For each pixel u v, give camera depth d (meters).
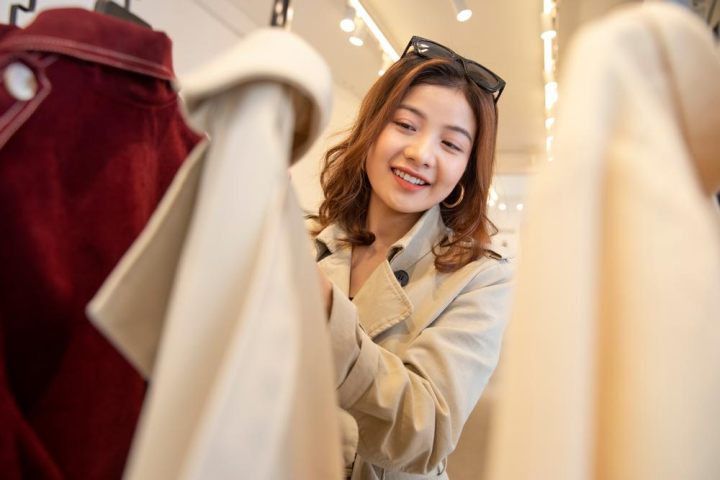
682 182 0.22
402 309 0.77
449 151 0.86
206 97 0.27
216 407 0.19
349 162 0.96
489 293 0.80
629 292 0.21
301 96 0.29
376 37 2.40
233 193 0.24
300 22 2.53
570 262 0.21
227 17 2.16
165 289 0.28
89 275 0.35
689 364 0.20
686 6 0.31
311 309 0.29
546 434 0.20
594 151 0.22
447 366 0.67
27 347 0.33
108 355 0.35
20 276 0.32
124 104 0.38
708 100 0.26
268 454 0.20
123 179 0.38
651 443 0.20
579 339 0.20
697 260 0.21
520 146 4.40
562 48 1.99
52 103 0.34
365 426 0.61
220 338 0.23
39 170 0.33
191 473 0.18
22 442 0.30
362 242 0.95
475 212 0.94
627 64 0.24
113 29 0.37
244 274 0.23
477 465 1.92
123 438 0.36
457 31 2.45
